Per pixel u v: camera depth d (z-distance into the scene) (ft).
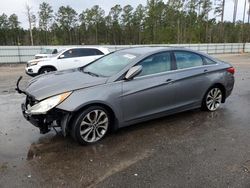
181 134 15.37
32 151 13.12
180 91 17.15
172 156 12.70
